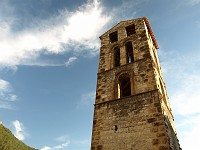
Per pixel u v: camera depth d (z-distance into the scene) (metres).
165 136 12.83
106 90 19.09
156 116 14.21
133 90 17.31
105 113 16.98
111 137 14.95
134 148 13.35
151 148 12.73
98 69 22.09
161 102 15.27
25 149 93.38
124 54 22.00
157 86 16.22
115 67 20.70
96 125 16.52
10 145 84.44
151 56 19.33
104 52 24.16
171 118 19.31
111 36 27.11
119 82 19.53
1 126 90.25
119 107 16.64
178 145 17.88
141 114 15.01
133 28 26.19
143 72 18.12
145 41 21.38
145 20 25.55
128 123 15.07
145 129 13.95
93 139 15.63
